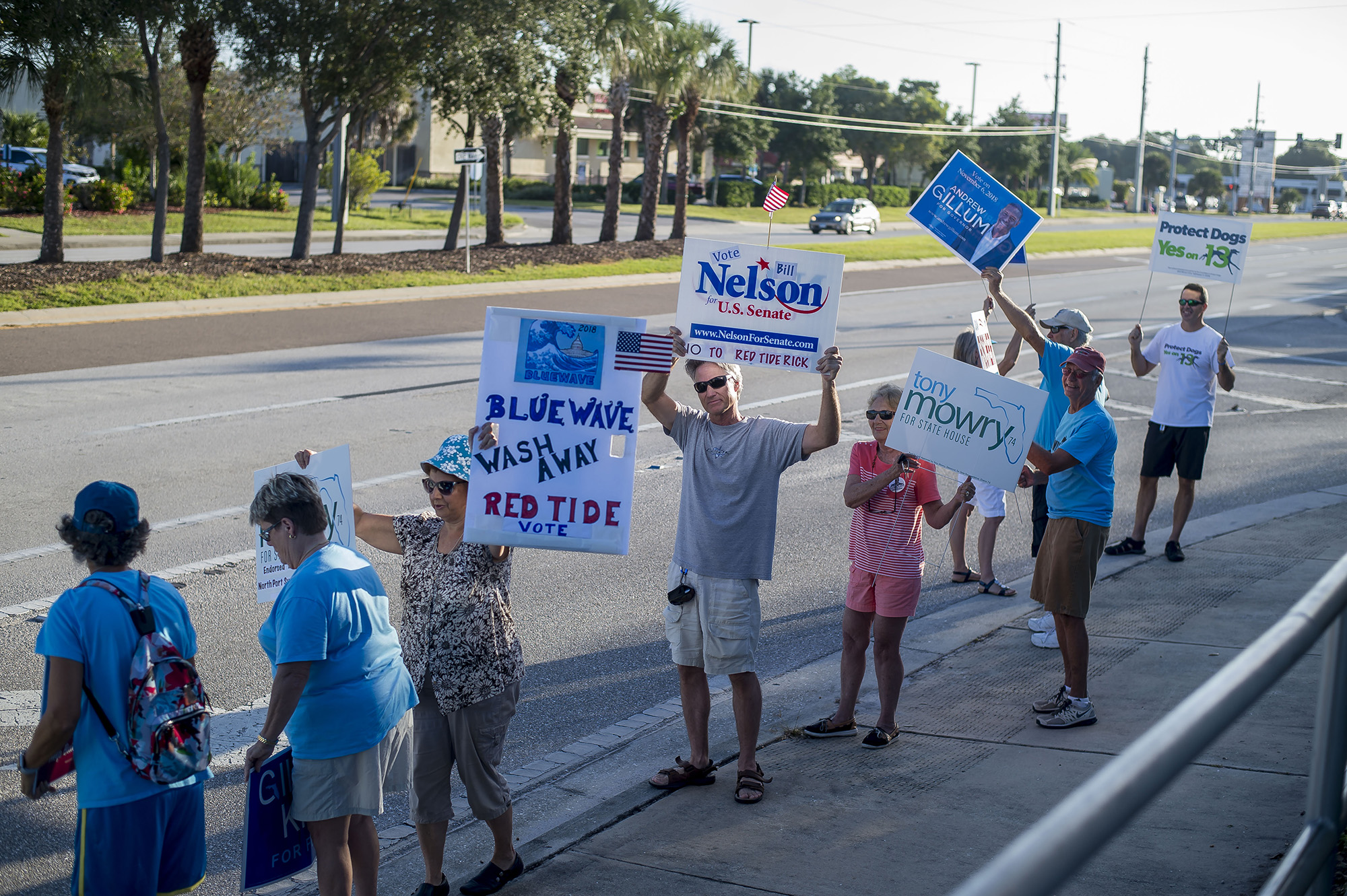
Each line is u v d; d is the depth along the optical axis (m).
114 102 24.11
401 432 12.73
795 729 5.80
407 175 76.06
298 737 3.90
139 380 15.23
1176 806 4.55
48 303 20.47
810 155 75.50
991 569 8.32
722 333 5.00
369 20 26.17
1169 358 8.74
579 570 8.70
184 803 3.68
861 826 4.67
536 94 28.61
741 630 4.97
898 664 5.61
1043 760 5.28
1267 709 5.61
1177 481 11.90
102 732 3.51
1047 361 6.98
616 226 36.28
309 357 17.44
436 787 4.31
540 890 4.29
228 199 46.97
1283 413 15.77
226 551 8.64
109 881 3.54
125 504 3.61
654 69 35.88
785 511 10.48
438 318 21.89
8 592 7.65
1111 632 7.15
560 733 6.00
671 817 4.87
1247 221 10.90
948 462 5.25
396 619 7.54
